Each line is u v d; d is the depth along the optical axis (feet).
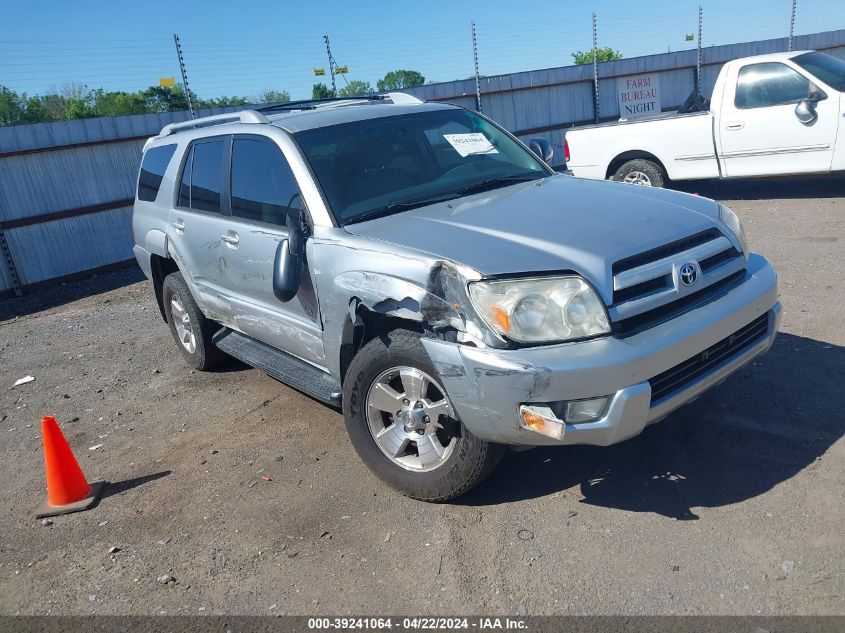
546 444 10.17
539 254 10.39
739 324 11.04
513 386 9.77
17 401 20.18
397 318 11.76
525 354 9.81
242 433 15.84
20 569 11.87
